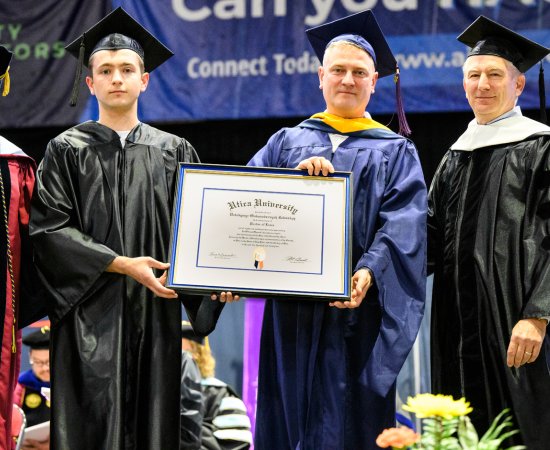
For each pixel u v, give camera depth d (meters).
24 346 9.13
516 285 4.68
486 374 4.73
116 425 4.39
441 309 4.92
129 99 4.72
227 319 9.87
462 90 8.55
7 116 8.96
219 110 8.86
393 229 4.55
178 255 4.40
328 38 5.08
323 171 4.51
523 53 5.11
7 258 4.67
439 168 5.13
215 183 4.51
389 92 8.70
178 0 8.95
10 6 9.02
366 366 4.54
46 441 5.97
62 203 4.58
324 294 4.36
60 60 8.95
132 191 4.62
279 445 4.64
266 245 4.43
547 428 4.63
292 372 4.61
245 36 8.88
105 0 8.92
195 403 5.74
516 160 4.84
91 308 4.50
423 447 3.24
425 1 8.64
